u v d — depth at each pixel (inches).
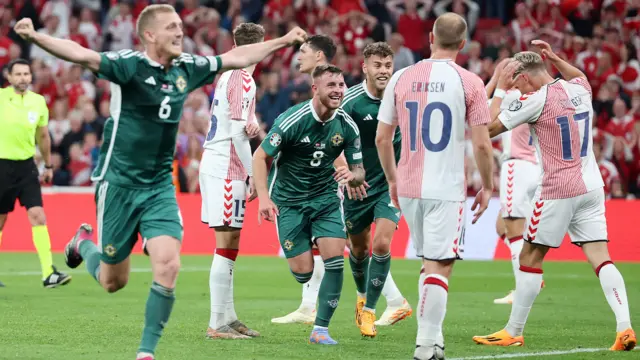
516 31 2512.3
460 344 834.8
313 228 847.7
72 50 621.3
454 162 710.5
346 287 1360.7
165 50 648.4
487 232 1867.6
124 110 657.6
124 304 1109.7
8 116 1331.2
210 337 857.5
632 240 1774.1
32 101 1352.1
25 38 601.6
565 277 1518.2
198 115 2246.6
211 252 1915.6
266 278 1473.9
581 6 2544.3
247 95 872.3
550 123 821.9
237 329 877.8
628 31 2440.9
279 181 862.5
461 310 1106.7
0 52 2551.7
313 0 2635.3
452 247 711.7
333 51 957.2
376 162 930.1
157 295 649.0
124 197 668.1
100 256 709.3
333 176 840.9
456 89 705.6
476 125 705.6
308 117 822.5
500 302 1183.6
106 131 670.5
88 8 2645.2
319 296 837.8
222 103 874.8
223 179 864.9
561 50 2455.7
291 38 703.1
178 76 662.5
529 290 823.1
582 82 845.2
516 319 829.8
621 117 2177.7
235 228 868.0
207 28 2576.3
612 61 2410.2
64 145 2219.5
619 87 2319.1
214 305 861.8
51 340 819.4
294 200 853.2
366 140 936.9
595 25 2495.1
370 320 898.1
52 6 2696.9
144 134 659.4
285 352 776.3
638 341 864.9
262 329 932.0
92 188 2012.8
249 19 2659.9
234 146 869.2
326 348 804.6
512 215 1160.8
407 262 1770.4
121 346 788.6
